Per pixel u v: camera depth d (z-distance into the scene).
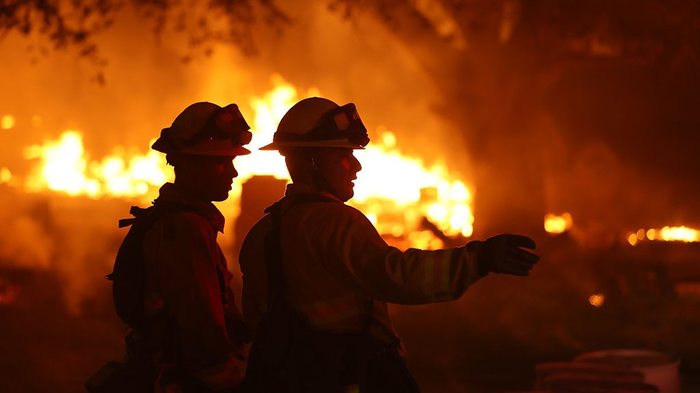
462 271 5.68
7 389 18.64
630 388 10.76
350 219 6.25
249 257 6.91
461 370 20.92
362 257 6.04
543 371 12.03
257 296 6.86
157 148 7.50
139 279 7.14
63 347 23.14
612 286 30.17
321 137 6.52
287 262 6.40
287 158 6.69
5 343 23.09
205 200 7.42
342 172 6.62
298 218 6.41
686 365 20.92
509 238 5.70
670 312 28.25
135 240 7.20
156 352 7.07
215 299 7.05
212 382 6.92
